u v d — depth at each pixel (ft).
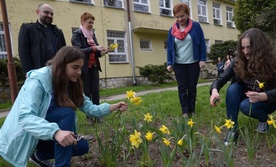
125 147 8.57
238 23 45.88
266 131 9.07
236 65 8.92
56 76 6.42
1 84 27.71
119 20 44.86
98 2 42.11
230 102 8.83
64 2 38.22
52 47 11.60
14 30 33.06
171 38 13.09
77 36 12.67
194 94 13.00
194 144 7.88
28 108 5.85
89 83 12.74
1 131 6.37
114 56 44.01
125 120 10.25
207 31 65.31
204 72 63.41
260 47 8.23
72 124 6.60
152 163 7.13
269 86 8.57
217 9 70.08
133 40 46.78
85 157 8.16
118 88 39.63
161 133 7.57
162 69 43.88
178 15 12.75
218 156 7.59
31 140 6.15
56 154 6.25
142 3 48.75
